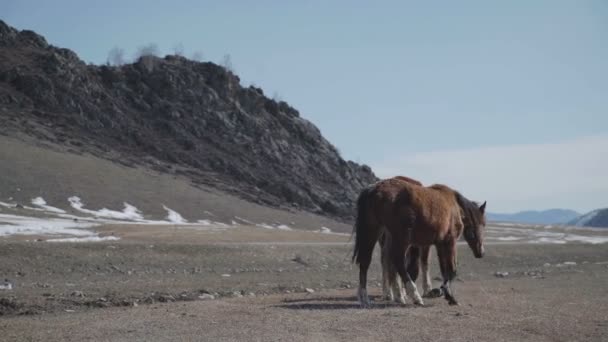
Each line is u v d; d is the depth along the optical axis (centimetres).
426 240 1719
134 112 16212
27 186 8994
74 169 10631
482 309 1612
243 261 3875
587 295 1981
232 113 17850
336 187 17212
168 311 1555
